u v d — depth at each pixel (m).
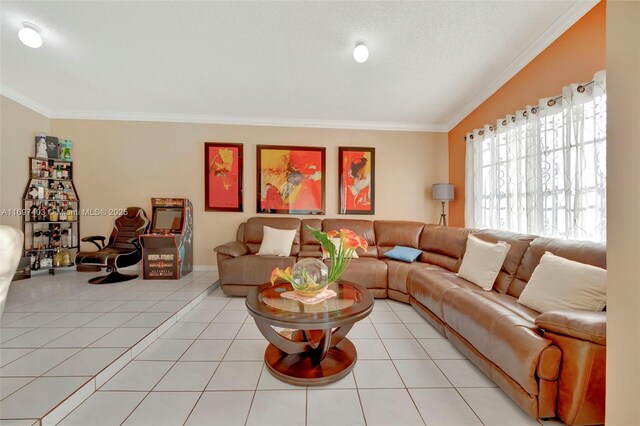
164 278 3.38
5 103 3.13
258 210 3.92
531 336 1.24
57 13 1.95
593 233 1.85
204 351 1.83
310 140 3.99
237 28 2.09
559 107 2.12
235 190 3.90
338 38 2.20
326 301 1.61
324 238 1.71
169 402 1.33
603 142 1.78
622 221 0.80
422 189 4.11
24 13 1.96
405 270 2.84
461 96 3.24
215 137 3.89
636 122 0.77
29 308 2.38
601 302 1.33
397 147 4.09
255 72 2.71
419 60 2.51
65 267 3.65
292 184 3.94
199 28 2.10
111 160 3.80
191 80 2.87
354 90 3.08
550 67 2.23
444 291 1.99
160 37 2.20
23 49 2.37
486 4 1.88
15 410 1.17
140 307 2.43
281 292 1.76
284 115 3.83
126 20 2.02
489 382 1.51
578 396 1.11
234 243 3.30
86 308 2.39
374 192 4.04
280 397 1.38
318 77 2.80
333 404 1.33
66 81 2.91
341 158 3.99
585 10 1.91
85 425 1.19
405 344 1.95
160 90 3.11
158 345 1.91
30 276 3.41
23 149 3.35
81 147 3.77
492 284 2.09
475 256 2.29
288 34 2.16
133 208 3.58
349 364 1.61
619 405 0.80
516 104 2.63
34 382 1.36
